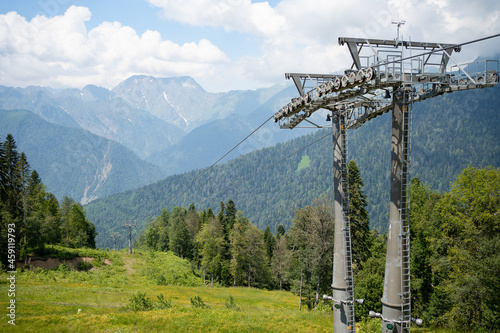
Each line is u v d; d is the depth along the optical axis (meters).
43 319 25.95
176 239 113.50
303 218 42.31
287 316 29.67
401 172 14.06
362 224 40.09
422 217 37.59
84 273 72.12
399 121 14.23
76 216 113.06
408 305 14.05
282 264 86.19
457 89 14.15
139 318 26.59
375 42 15.85
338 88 15.38
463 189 30.98
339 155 17.92
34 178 104.00
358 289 33.97
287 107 20.38
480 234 29.48
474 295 27.50
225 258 95.06
